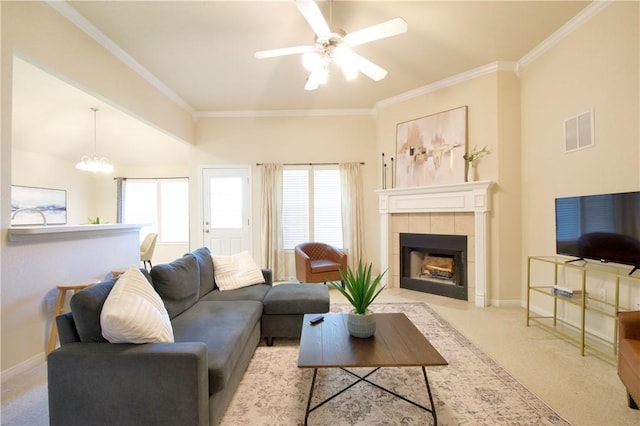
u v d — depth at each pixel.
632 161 2.16
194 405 1.28
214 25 2.60
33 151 5.29
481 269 3.42
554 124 2.88
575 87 2.62
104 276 2.98
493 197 3.40
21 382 1.94
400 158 4.26
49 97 4.14
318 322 2.03
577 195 2.62
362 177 4.90
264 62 3.27
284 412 1.63
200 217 4.96
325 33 2.03
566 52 2.71
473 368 2.07
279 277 4.83
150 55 3.09
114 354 1.29
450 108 3.74
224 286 2.88
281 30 2.68
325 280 3.99
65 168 5.90
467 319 3.01
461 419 1.56
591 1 2.36
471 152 3.56
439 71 3.52
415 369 2.07
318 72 2.47
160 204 6.61
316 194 4.95
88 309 1.42
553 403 1.69
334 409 1.65
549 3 2.37
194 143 4.91
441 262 4.14
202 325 1.92
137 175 6.61
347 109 4.85
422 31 2.73
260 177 4.93
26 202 5.20
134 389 1.28
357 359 1.49
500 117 3.36
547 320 2.96
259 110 4.86
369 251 4.89
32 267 2.18
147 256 5.22
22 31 2.04
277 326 2.52
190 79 3.68
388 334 1.81
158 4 2.33
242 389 1.84
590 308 2.22
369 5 2.36
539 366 2.09
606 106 2.34
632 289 2.18
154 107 3.71
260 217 4.89
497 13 2.49
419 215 4.08
